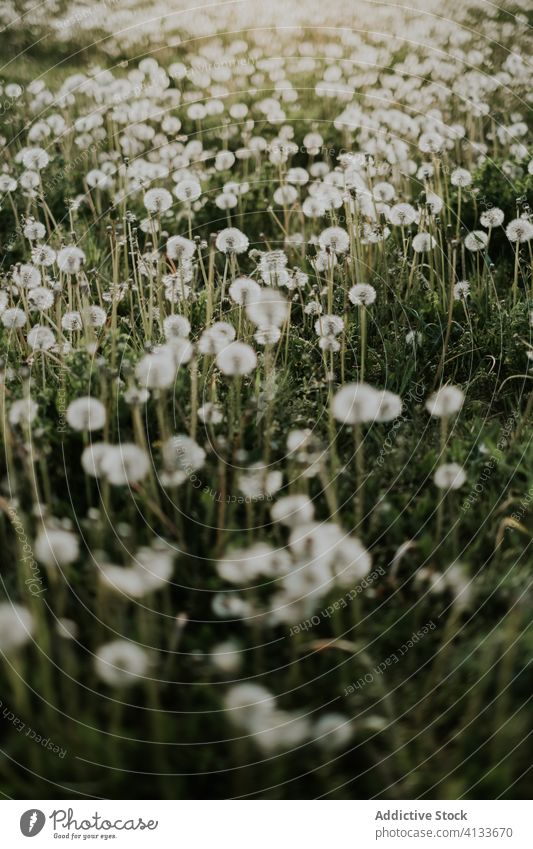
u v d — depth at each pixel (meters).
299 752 0.93
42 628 0.96
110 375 1.24
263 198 1.88
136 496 1.14
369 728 0.95
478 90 2.39
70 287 1.42
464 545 1.13
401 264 1.62
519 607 1.03
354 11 3.21
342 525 1.14
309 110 2.44
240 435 1.22
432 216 1.60
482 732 0.95
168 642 1.01
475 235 1.58
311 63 2.84
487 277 1.60
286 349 1.39
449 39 3.02
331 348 1.35
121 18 3.00
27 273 1.42
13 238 1.73
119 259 1.71
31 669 0.97
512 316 1.49
